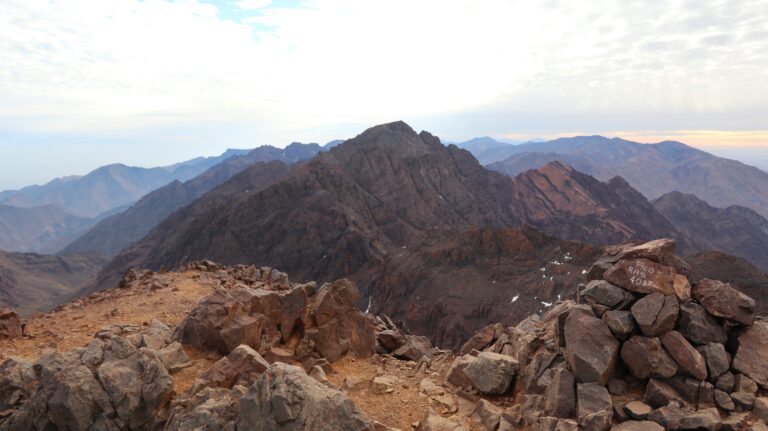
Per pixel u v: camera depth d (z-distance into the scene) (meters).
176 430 13.43
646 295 15.01
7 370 16.52
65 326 24.55
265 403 12.62
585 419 12.99
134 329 22.02
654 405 13.73
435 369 21.27
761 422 12.49
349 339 23.31
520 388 16.70
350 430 12.79
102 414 14.56
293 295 22.45
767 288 127.31
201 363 18.45
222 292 21.28
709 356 14.26
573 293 125.50
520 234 166.50
